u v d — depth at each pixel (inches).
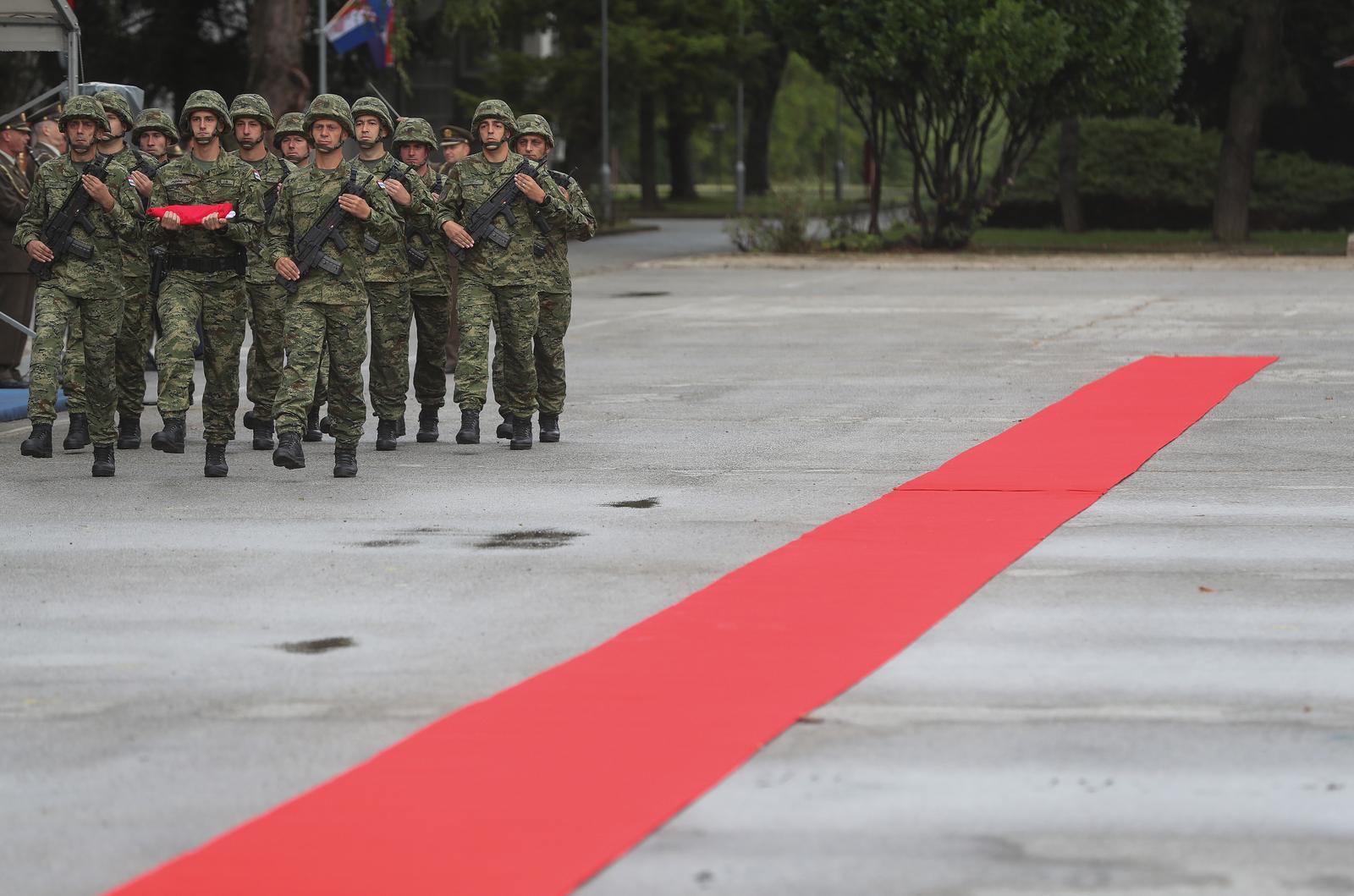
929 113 2341.3
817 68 2331.4
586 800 325.1
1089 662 416.2
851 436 786.8
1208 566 518.6
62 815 324.5
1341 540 556.7
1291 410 856.9
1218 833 310.7
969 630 445.7
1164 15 2196.1
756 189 4623.5
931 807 323.3
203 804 329.1
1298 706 382.6
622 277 1962.4
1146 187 3117.6
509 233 743.7
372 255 698.8
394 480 684.1
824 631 444.1
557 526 587.8
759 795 329.1
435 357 778.2
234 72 2807.6
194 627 459.5
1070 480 665.0
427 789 331.6
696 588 495.2
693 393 951.0
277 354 751.1
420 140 772.0
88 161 713.0
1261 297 1566.2
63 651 437.4
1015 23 2103.8
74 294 700.7
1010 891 286.0
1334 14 2758.4
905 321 1370.6
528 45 4227.4
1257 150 2935.5
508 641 440.8
